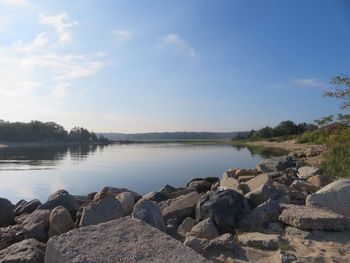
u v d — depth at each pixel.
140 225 4.52
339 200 6.47
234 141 130.88
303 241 5.29
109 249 3.90
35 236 6.32
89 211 6.29
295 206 6.48
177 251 3.95
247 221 6.13
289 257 4.59
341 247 5.08
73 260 3.64
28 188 19.30
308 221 5.64
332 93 17.81
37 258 4.95
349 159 13.73
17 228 6.78
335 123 22.31
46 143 120.19
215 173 24.42
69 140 131.88
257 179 9.17
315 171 13.16
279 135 97.94
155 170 26.84
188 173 24.59
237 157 39.56
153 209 5.94
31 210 9.77
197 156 42.91
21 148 87.56
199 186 12.48
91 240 4.05
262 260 4.72
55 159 43.34
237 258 4.80
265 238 5.29
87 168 30.00
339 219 5.68
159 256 3.83
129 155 49.44
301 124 95.62
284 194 7.90
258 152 49.31
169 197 10.61
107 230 4.33
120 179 21.94
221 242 5.05
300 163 18.31
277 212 6.23
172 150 62.47
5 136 111.19
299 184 8.73
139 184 19.64
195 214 6.95
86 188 19.06
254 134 111.62
